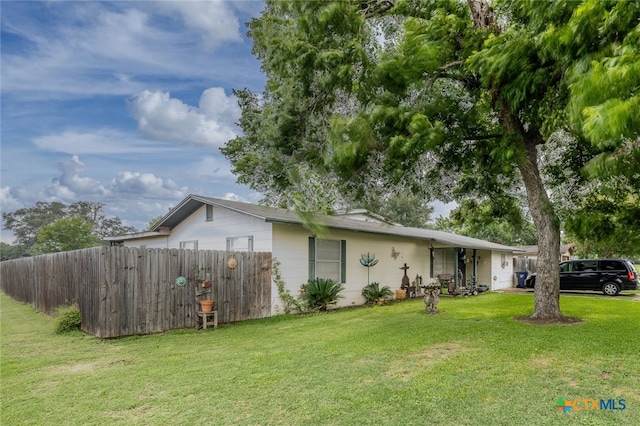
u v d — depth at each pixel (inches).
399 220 1333.7
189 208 503.2
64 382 179.6
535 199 310.3
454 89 303.1
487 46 231.9
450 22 263.4
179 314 319.9
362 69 238.1
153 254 309.1
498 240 1235.2
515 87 229.9
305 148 252.1
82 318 315.0
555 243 310.2
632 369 180.4
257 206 462.6
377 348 229.1
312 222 259.9
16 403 154.6
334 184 270.1
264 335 285.1
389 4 298.8
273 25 237.6
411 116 238.4
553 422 128.6
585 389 156.8
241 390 163.3
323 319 359.6
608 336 247.6
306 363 200.8
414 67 240.4
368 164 258.5
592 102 119.5
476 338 248.5
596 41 152.4
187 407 147.3
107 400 156.2
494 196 403.5
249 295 369.1
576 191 319.6
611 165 158.4
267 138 262.8
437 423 129.3
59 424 135.6
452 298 537.6
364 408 142.0
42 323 366.0
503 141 282.5
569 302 463.2
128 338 281.6
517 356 204.1
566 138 305.4
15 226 1900.8
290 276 408.8
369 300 483.8
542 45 183.9
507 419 131.2
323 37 223.5
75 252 337.7
